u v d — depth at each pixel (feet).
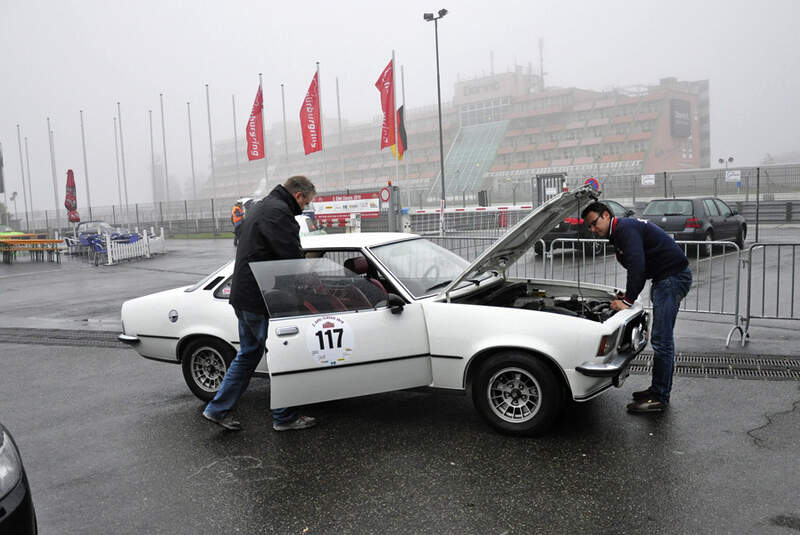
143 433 16.76
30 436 16.94
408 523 11.45
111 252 70.49
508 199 212.23
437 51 100.32
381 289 16.34
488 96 370.53
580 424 15.87
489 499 12.19
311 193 16.12
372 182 383.04
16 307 41.27
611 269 38.96
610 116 324.39
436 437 15.49
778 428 15.05
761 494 11.94
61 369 24.07
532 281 19.84
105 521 12.09
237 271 15.62
